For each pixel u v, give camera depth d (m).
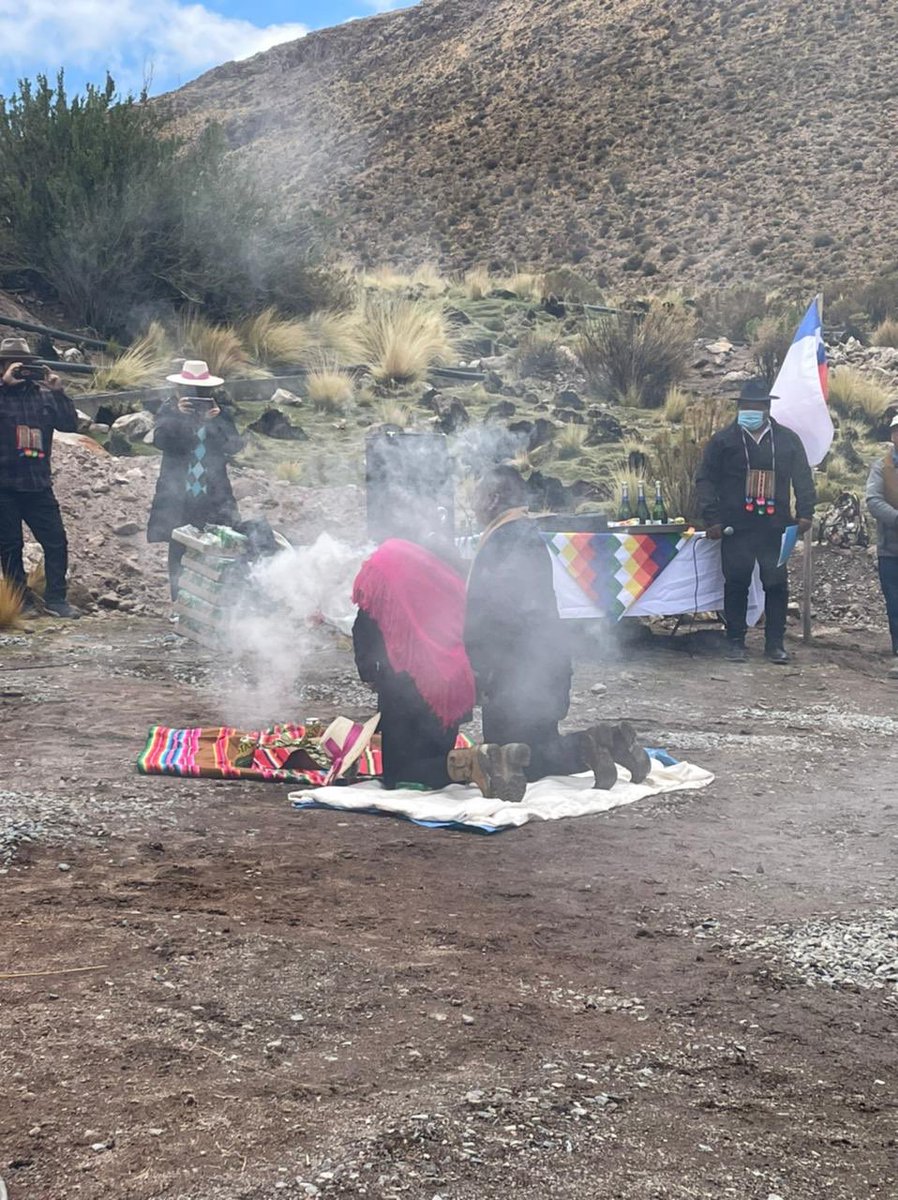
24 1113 2.84
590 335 19.97
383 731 5.84
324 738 6.11
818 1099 3.19
